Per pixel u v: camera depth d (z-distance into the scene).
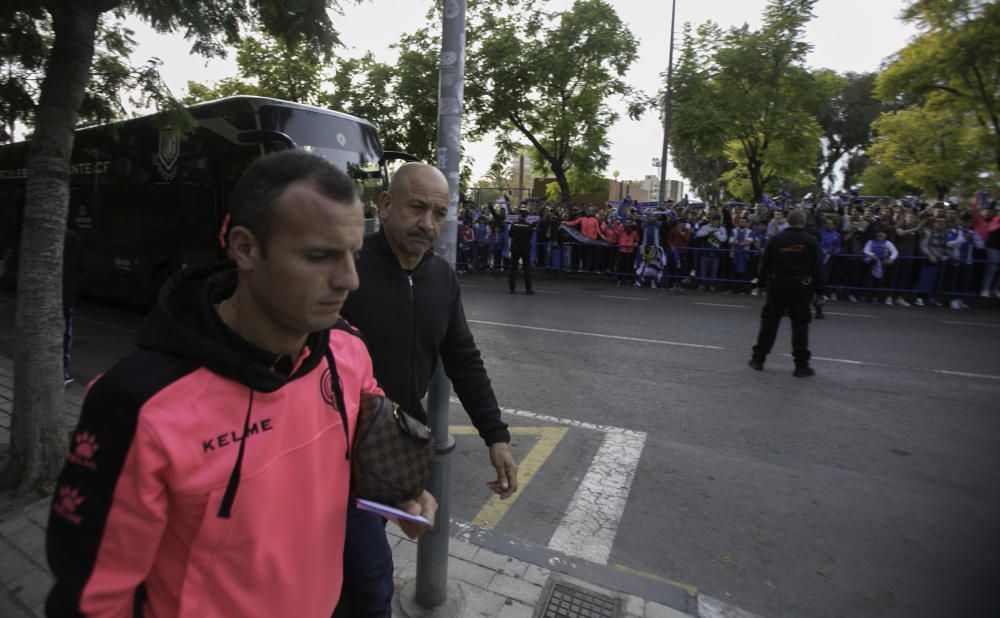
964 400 5.46
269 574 1.07
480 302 10.80
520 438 4.48
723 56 17.31
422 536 2.32
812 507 3.50
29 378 3.15
